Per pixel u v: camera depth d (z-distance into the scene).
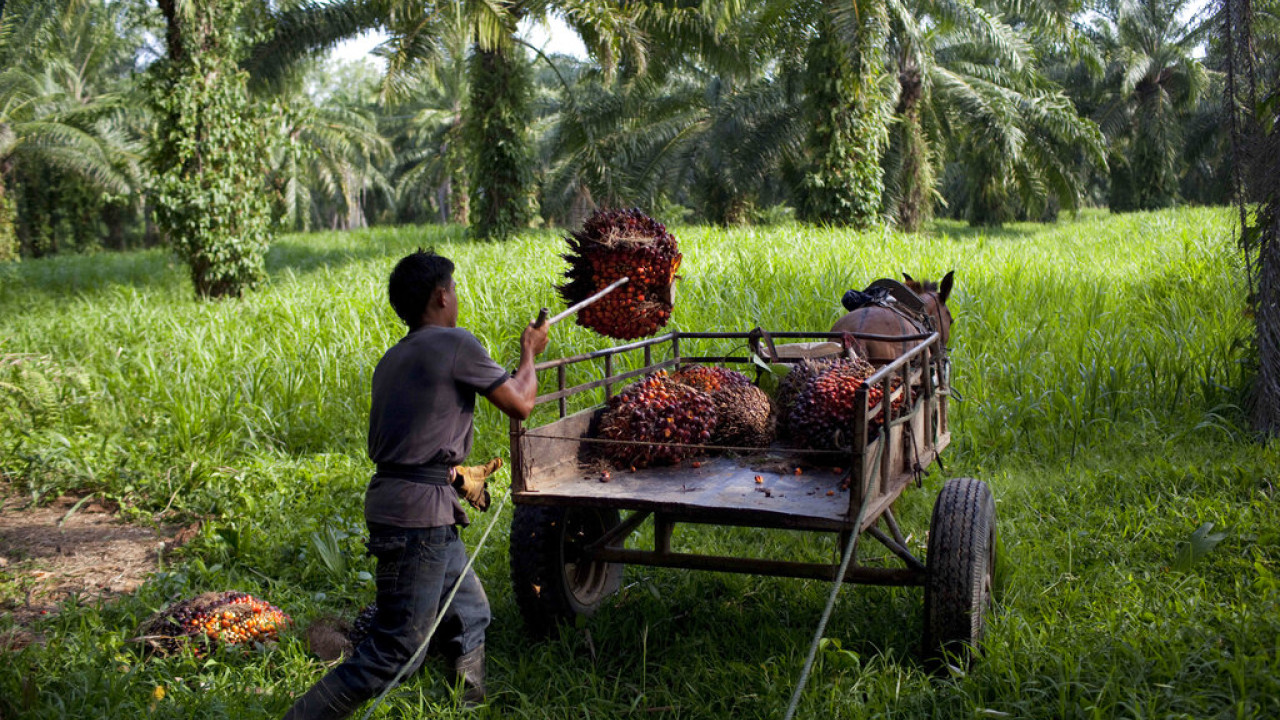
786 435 4.69
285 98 18.92
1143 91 30.92
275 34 17.52
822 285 9.93
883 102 18.02
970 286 10.45
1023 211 36.38
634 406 4.35
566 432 4.39
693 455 4.45
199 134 13.58
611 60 16.31
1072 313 9.52
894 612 4.66
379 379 3.68
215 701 3.83
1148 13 23.73
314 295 12.18
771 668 4.14
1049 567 5.08
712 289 10.01
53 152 28.48
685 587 5.12
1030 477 6.50
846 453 3.54
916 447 4.50
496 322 9.48
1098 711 3.42
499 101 18.28
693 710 3.92
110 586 5.54
